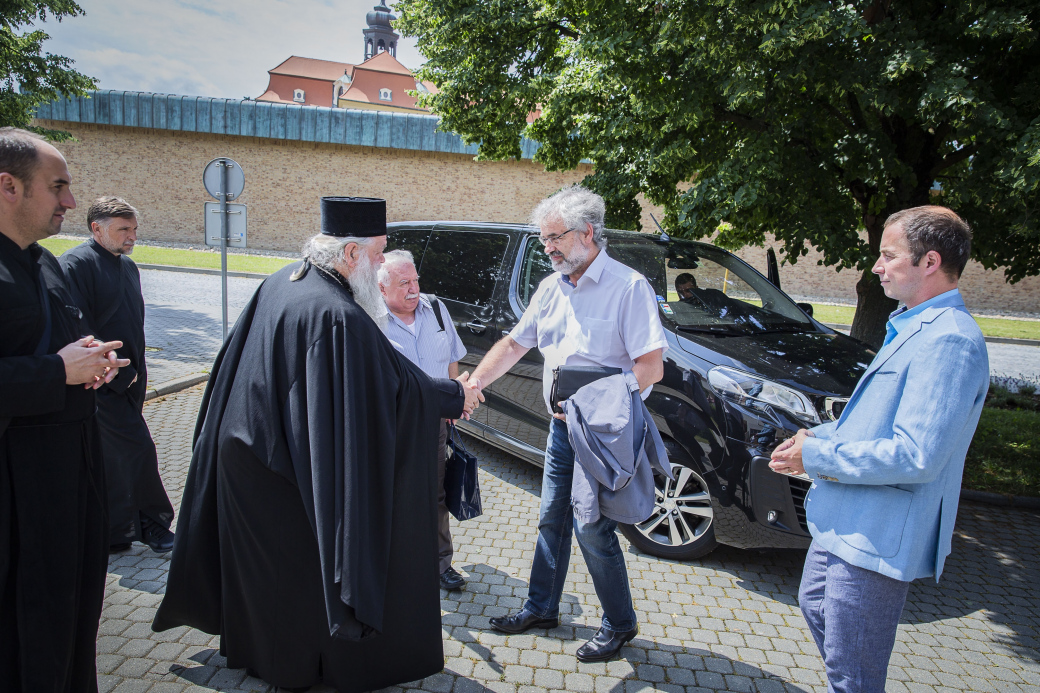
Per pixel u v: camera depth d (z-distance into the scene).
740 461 3.13
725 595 3.18
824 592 1.88
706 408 3.27
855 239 5.41
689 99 5.32
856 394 1.83
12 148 1.69
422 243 5.36
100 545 2.02
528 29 7.31
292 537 2.05
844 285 23.41
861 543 1.71
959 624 3.09
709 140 6.04
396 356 2.12
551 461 2.65
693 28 4.77
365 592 1.90
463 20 7.09
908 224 1.71
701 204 5.71
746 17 4.46
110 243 3.16
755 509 3.11
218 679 2.36
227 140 27.56
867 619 1.74
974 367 1.58
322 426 1.90
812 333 4.17
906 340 1.70
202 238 28.23
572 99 6.71
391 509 2.04
